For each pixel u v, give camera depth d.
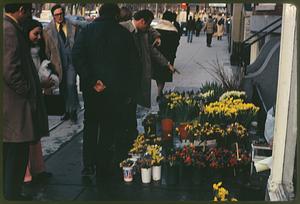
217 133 4.05
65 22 4.88
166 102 4.93
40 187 3.71
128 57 3.80
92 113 3.85
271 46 5.68
